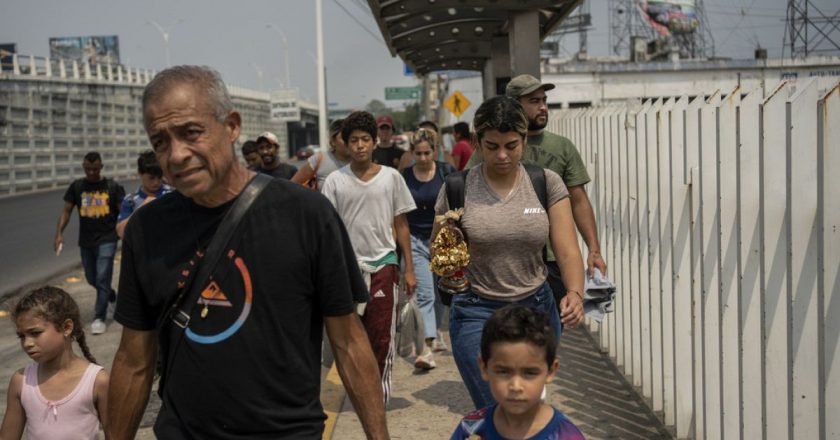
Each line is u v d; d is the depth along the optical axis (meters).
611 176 6.50
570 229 3.80
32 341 3.63
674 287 4.70
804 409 3.18
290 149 102.81
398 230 6.09
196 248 2.50
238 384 2.46
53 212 24.73
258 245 2.48
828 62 28.81
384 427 2.72
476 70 13.79
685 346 4.64
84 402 3.71
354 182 5.65
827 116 2.93
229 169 2.53
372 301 5.58
